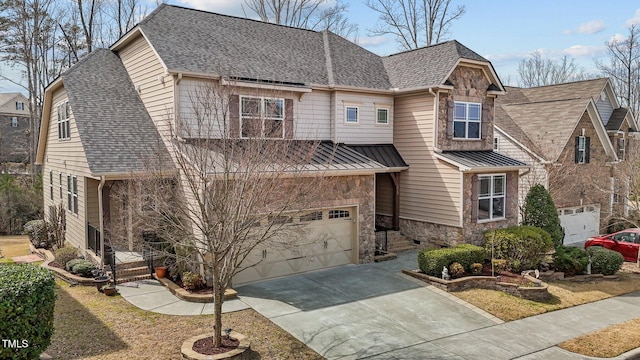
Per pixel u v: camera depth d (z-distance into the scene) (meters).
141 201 12.56
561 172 23.52
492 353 10.61
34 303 7.71
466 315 12.83
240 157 10.27
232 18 20.44
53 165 21.44
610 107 30.39
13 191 26.98
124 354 9.34
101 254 14.58
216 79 15.96
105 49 19.62
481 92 20.69
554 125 25.03
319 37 22.59
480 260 16.22
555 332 12.02
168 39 16.78
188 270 13.82
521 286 14.52
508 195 19.77
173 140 10.56
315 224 16.22
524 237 16.28
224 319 11.57
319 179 13.84
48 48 35.16
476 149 20.72
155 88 16.59
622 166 24.53
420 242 19.98
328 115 19.31
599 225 26.30
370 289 14.44
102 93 17.30
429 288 14.73
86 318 11.08
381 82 20.69
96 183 16.47
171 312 11.80
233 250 9.80
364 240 17.33
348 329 11.45
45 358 8.86
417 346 10.77
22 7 32.56
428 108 19.44
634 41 42.66
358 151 19.59
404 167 20.12
